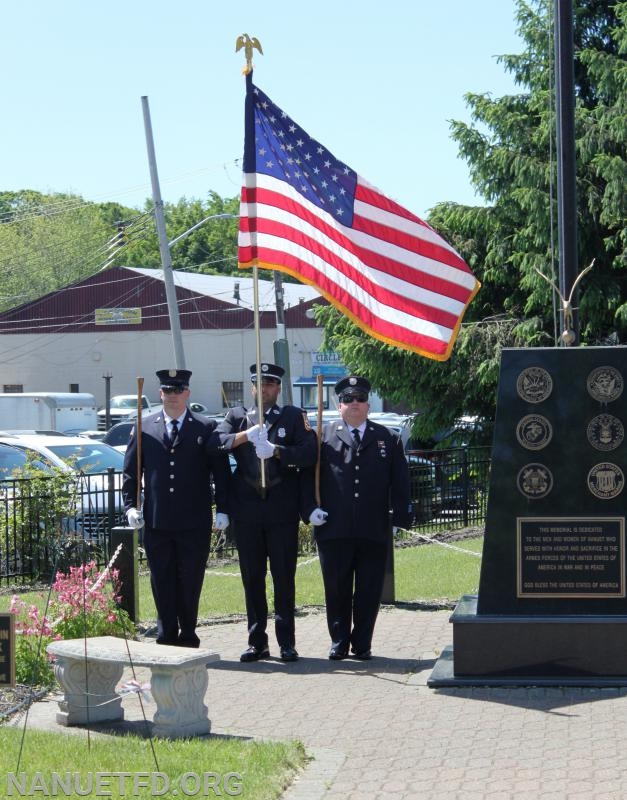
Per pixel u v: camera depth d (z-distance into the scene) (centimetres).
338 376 5416
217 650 948
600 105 2108
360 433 916
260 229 893
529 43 2230
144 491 920
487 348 2169
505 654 800
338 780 608
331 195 895
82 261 8788
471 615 812
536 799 567
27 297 8488
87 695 700
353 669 869
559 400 810
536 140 2111
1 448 1862
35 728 718
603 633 790
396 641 970
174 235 9419
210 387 5866
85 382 6284
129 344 6162
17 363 6438
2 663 655
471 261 2275
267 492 901
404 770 622
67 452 1920
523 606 809
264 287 6388
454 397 2267
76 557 1434
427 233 888
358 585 905
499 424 815
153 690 692
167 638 916
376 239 892
